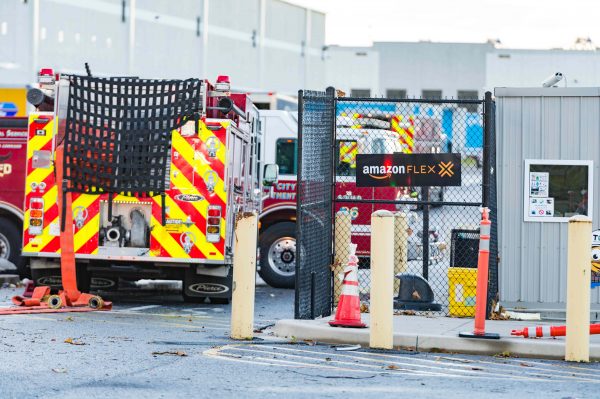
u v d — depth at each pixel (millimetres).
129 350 13195
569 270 13195
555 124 17203
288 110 27797
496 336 13820
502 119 17250
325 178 16922
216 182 19109
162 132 19156
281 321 15156
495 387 10984
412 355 13422
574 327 13148
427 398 10211
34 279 19797
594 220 17156
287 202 24469
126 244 19219
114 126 19156
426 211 19938
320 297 16625
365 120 25906
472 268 17125
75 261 19266
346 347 13906
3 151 23641
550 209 17203
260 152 23484
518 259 17266
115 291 22484
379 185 16625
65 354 12711
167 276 19781
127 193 19078
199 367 11914
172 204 19141
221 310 19109
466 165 30469
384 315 13797
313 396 10188
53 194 19406
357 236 25016
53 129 19422
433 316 16953
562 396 10484
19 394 10023
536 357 13500
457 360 13117
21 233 23562
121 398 9914
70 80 19156
